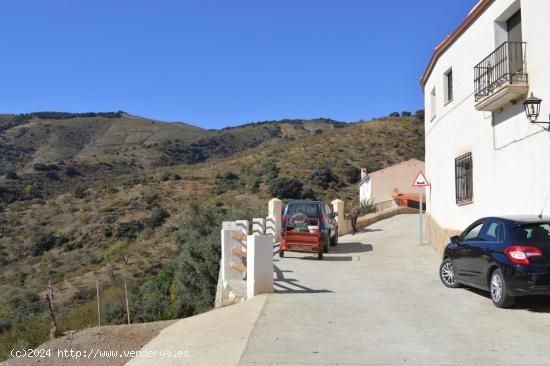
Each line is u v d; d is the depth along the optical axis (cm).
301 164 6825
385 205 4347
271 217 2152
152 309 1983
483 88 1232
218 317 842
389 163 6781
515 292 822
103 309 2034
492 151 1270
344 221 2722
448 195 1633
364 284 1165
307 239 1653
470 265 977
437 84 1759
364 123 8575
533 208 1064
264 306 895
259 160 7475
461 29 1467
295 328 743
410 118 8606
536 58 1048
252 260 1027
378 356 605
